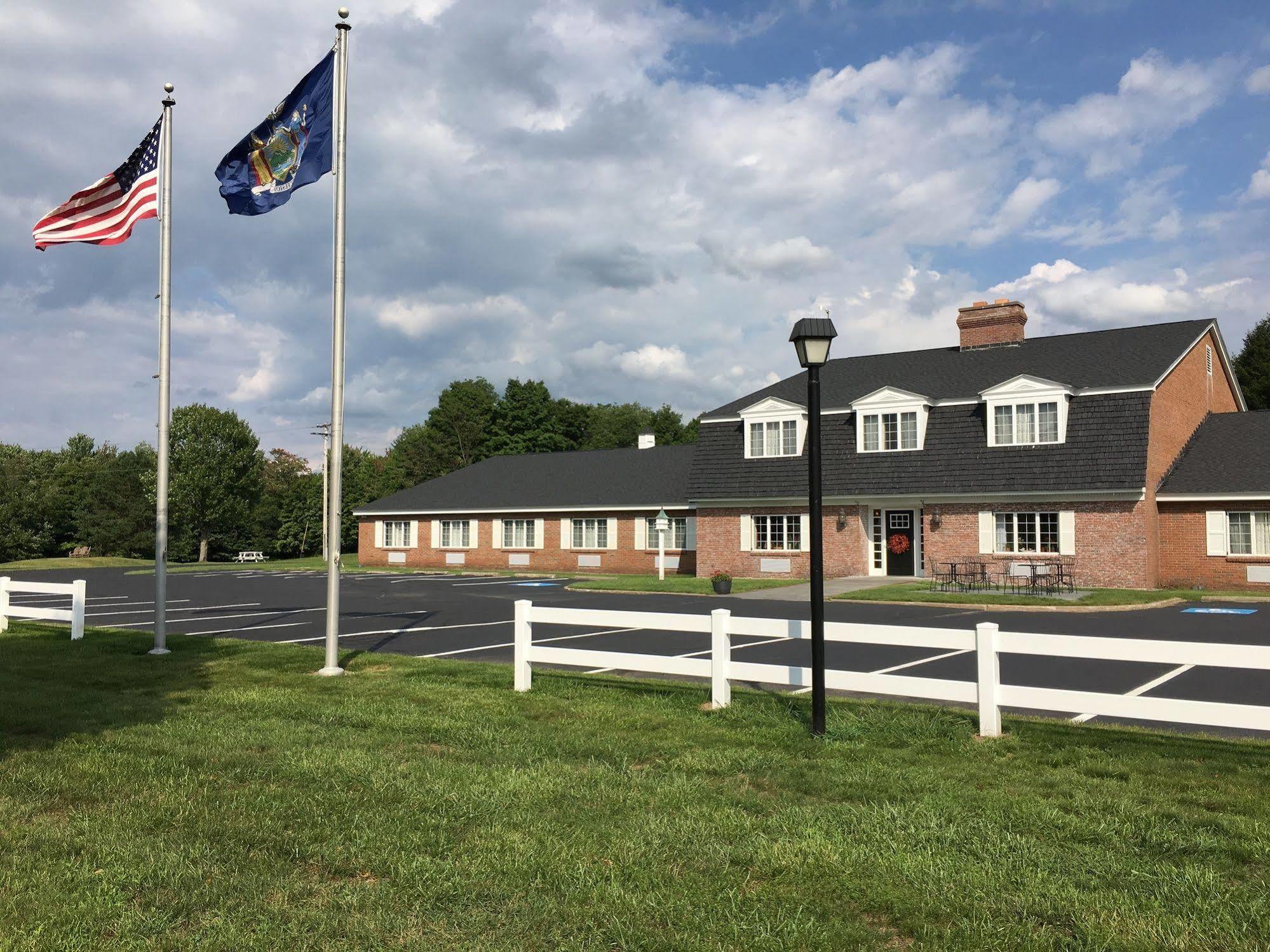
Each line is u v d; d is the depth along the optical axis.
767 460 34.75
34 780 7.07
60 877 5.18
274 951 4.34
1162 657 7.51
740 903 4.84
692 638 16.61
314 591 30.31
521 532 45.41
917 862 5.31
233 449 70.44
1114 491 27.53
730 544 35.16
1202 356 33.44
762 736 8.41
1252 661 7.17
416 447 87.31
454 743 8.30
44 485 84.81
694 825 5.98
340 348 12.57
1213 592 27.30
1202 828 5.84
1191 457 30.48
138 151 15.31
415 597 27.30
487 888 5.02
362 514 50.44
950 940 4.40
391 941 4.43
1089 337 33.66
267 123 13.52
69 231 15.41
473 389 88.00
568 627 18.53
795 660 13.70
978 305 35.78
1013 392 29.95
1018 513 29.47
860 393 34.12
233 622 19.72
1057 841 5.68
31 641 15.76
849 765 7.41
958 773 7.12
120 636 16.41
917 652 14.41
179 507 68.25
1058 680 11.59
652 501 41.03
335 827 6.02
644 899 4.87
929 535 30.91
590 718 9.28
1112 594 24.78
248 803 6.50
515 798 6.59
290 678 11.93
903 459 31.75
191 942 4.41
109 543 78.69
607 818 6.16
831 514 32.78
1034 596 23.72
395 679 11.80
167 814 6.25
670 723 9.02
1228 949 4.28
